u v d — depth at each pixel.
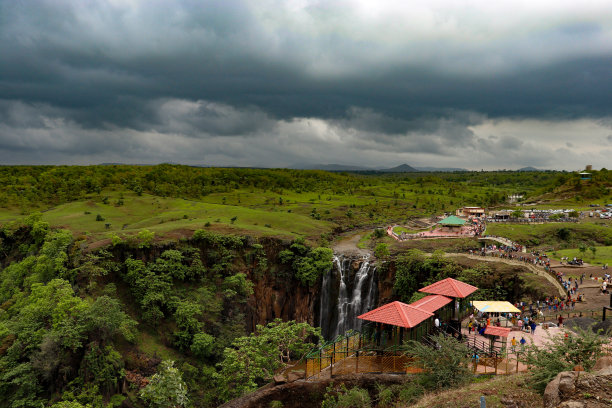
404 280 70.56
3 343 53.28
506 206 174.38
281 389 28.53
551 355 20.47
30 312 55.75
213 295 71.88
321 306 79.56
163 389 27.58
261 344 48.28
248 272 78.44
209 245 77.81
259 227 91.75
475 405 18.80
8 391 50.28
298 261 80.31
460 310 40.81
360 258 83.94
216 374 48.09
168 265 69.31
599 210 142.25
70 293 57.19
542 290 56.00
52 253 67.06
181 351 62.81
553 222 112.00
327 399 26.92
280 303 79.81
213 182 185.12
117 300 59.50
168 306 65.69
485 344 34.41
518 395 18.86
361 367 30.16
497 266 66.31
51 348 50.62
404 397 23.77
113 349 55.22
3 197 117.94
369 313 31.56
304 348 51.03
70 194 129.88
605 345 22.94
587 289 57.62
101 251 67.56
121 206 120.25
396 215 147.12
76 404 43.41
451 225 106.06
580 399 14.98
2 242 84.31
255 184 194.75
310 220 118.00
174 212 112.19
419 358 26.30
